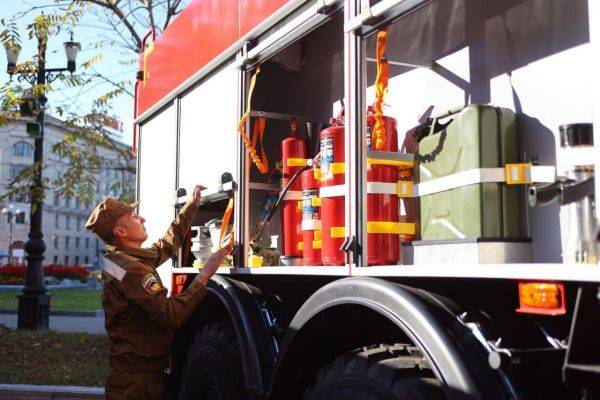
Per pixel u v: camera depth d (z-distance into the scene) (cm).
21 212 7069
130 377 331
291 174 343
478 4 267
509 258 215
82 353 920
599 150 162
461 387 181
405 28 306
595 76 164
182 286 409
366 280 226
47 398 691
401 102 309
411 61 291
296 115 382
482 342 187
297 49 389
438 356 190
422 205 244
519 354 176
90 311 1628
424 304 202
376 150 262
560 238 214
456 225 225
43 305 1217
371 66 320
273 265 334
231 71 357
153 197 471
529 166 215
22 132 6769
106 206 348
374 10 233
